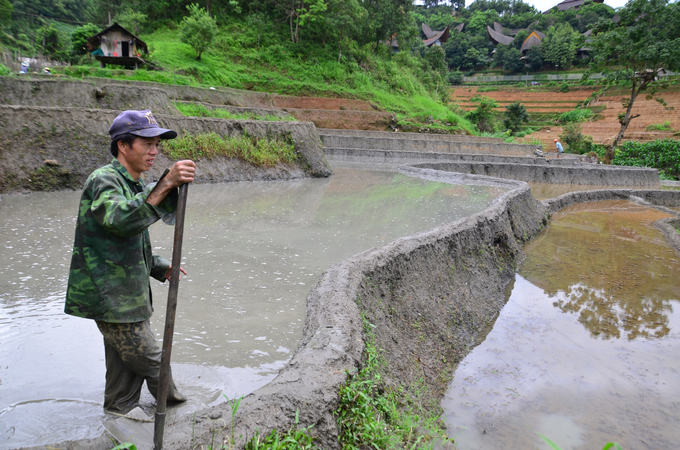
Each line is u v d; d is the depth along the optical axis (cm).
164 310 364
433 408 335
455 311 480
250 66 3472
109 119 1004
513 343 483
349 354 246
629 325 545
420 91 4659
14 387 240
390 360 324
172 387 228
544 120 5575
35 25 4681
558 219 1198
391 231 719
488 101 4394
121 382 218
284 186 1191
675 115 4509
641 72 2972
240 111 1898
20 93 1132
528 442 322
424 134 3106
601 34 3067
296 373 218
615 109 4922
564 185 1883
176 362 280
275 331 336
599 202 1518
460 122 4044
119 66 2458
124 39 2517
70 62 2872
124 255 199
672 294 655
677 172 2528
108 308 196
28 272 430
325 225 742
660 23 2923
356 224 763
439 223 805
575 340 498
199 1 3709
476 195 1216
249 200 946
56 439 196
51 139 897
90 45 2623
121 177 202
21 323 323
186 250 549
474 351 459
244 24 3766
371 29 4344
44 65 2233
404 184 1395
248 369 279
